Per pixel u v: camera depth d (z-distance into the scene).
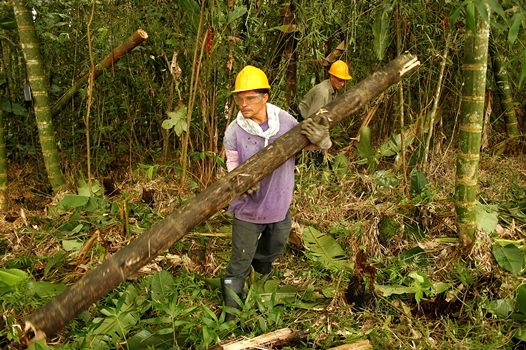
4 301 2.96
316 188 4.85
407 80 5.07
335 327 2.89
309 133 2.76
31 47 4.67
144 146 6.45
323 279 3.50
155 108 6.14
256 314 2.99
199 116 5.28
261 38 5.32
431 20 4.87
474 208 3.44
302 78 6.07
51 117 4.94
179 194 4.70
